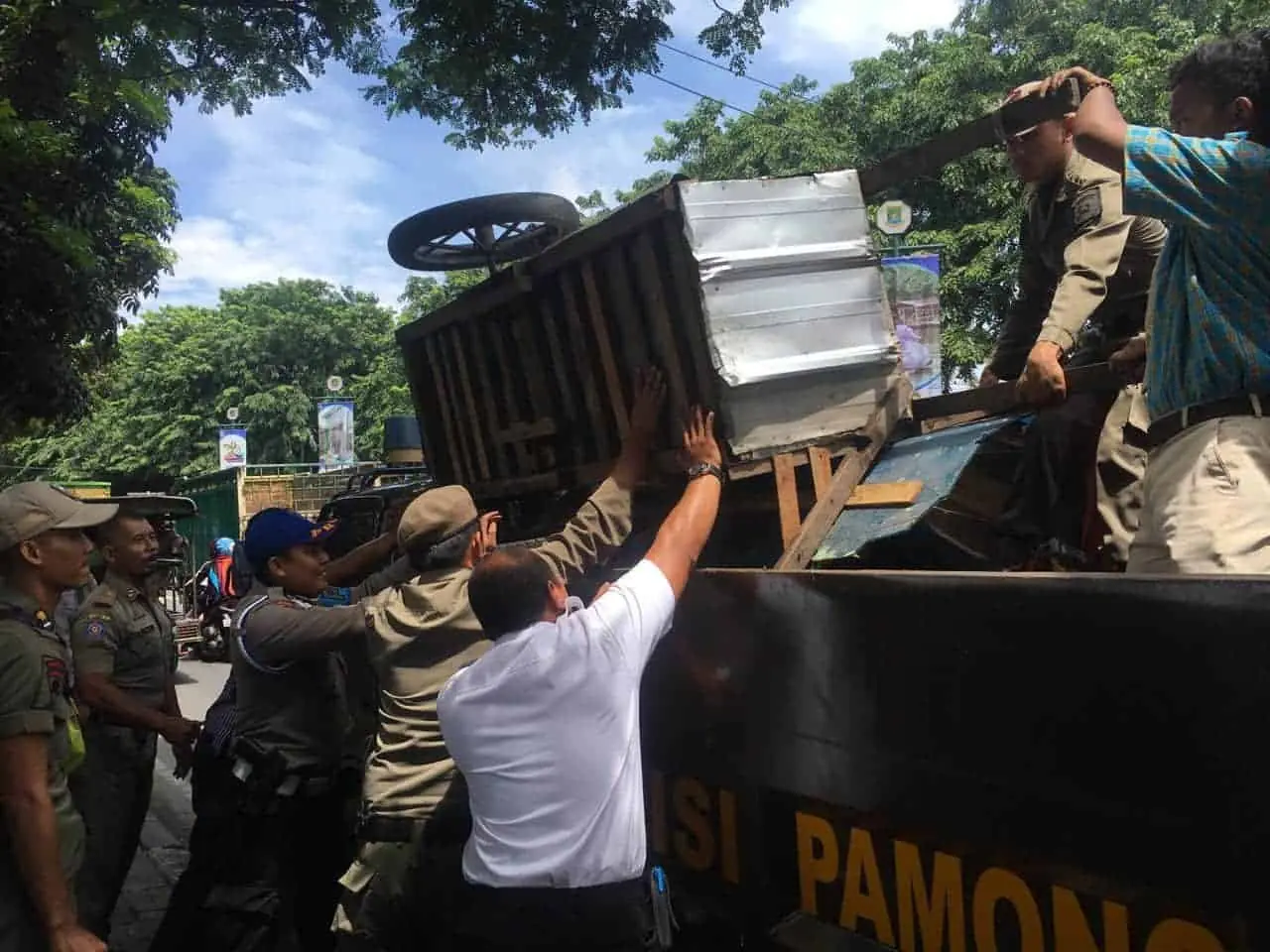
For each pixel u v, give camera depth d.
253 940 3.05
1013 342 3.09
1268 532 1.63
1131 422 2.50
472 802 2.16
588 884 2.02
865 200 2.71
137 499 3.83
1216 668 1.23
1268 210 1.63
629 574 2.20
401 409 35.69
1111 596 1.34
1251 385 1.69
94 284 7.94
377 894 2.52
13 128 5.27
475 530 2.74
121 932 4.27
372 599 2.91
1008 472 2.63
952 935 1.57
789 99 16.55
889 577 1.67
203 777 3.21
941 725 1.58
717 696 2.08
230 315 41.78
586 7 5.80
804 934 1.85
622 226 2.59
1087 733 1.38
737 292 2.47
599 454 2.93
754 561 2.80
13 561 2.62
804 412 2.58
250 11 5.77
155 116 5.69
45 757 2.42
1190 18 13.52
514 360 3.30
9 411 8.90
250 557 3.21
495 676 2.12
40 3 4.67
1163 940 1.28
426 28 5.87
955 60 14.20
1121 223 2.53
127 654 3.75
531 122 6.37
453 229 4.00
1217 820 1.23
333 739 3.23
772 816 1.94
